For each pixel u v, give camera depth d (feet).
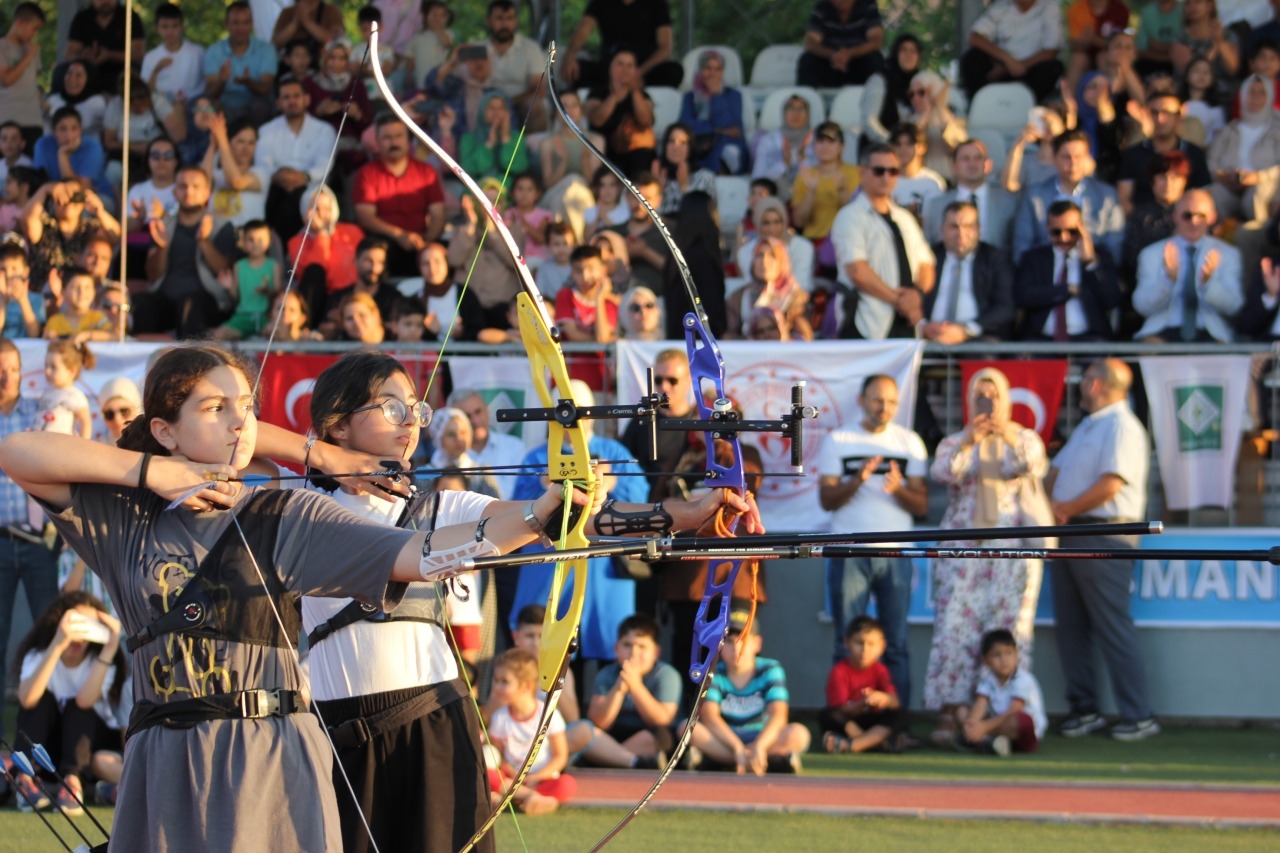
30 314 51.31
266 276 52.39
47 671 34.42
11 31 65.46
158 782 15.84
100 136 63.67
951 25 74.23
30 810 34.14
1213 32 58.95
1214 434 44.29
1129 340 48.14
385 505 19.93
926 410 47.19
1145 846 30.32
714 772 37.81
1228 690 44.01
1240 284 47.01
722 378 19.06
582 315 48.70
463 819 19.38
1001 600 41.55
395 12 65.62
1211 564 44.11
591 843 30.66
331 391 20.06
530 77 62.44
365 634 19.27
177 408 16.79
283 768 16.06
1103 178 55.26
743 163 61.52
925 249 48.44
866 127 59.31
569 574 41.98
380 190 55.67
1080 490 43.01
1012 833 31.45
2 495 42.73
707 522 19.30
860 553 16.89
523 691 34.22
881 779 36.81
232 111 63.36
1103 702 44.80
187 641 16.12
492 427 46.11
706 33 75.61
